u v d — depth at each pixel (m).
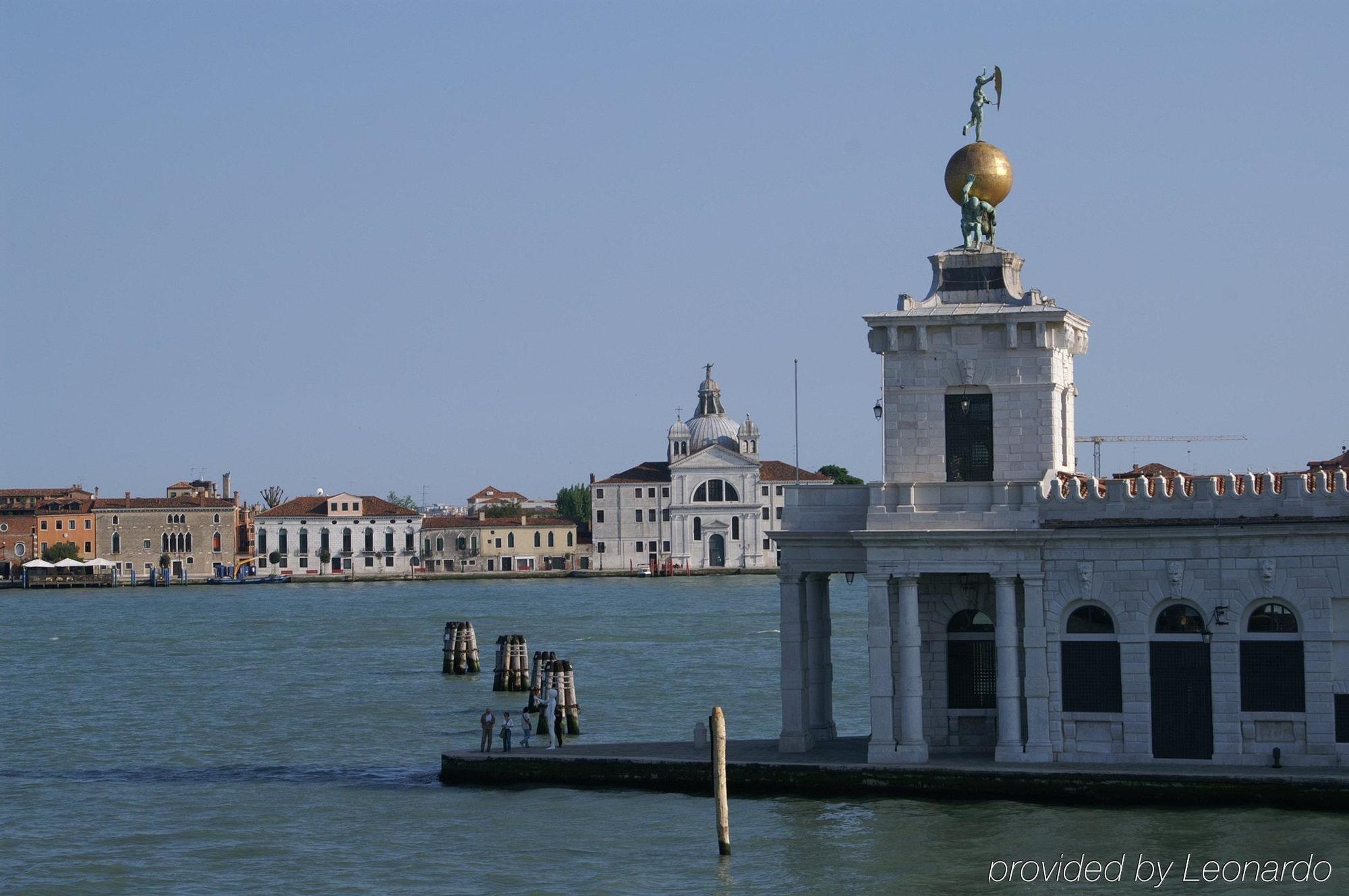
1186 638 81.50
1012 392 84.75
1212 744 81.06
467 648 173.38
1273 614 80.31
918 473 85.88
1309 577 79.38
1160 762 81.56
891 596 86.12
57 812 93.56
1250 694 80.44
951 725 87.19
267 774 105.81
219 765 110.38
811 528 88.19
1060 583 82.81
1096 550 82.19
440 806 89.19
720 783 77.19
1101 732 82.50
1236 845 74.44
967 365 85.12
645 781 89.56
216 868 80.31
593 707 137.88
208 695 154.75
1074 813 79.81
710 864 76.25
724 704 138.75
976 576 86.75
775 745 93.44
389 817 88.62
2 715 140.75
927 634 87.25
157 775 106.31
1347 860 72.19
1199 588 80.88
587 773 91.31
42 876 79.44
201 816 91.50
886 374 86.12
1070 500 82.69
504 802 89.44
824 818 81.50
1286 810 77.94
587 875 75.62
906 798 83.44
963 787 82.50
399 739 122.38
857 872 74.00
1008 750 83.44
